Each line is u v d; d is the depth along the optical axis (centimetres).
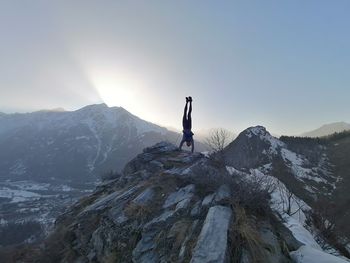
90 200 1955
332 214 2136
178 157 1861
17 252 1892
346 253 1528
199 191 1287
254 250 894
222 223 988
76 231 1591
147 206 1327
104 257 1302
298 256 948
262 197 1138
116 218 1373
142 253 1112
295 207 1838
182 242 1022
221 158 1526
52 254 1617
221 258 851
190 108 1856
